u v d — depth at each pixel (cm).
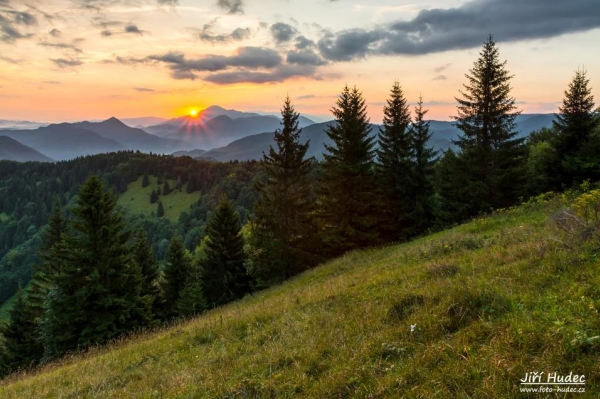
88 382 773
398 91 2966
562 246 726
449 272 824
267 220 2958
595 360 351
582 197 943
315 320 770
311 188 3012
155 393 598
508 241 1006
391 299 723
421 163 2914
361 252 2197
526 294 541
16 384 1006
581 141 2517
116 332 2445
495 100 2548
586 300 459
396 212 3008
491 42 2553
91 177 2677
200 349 816
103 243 2644
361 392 420
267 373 560
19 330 3603
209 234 4125
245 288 4066
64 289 2527
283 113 2981
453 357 433
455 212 2791
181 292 3666
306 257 2906
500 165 2595
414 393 387
